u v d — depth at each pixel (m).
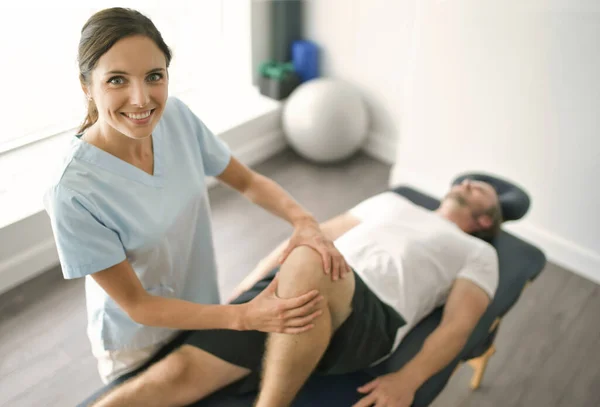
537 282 2.20
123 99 0.89
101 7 2.17
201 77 2.78
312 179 2.76
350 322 1.33
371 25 2.65
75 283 2.09
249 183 1.35
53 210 0.95
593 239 2.15
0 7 1.91
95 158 1.00
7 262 2.00
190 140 1.18
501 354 1.89
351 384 1.31
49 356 1.81
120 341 1.25
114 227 1.01
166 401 1.22
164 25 2.45
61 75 2.18
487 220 1.69
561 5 1.84
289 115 2.70
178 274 1.24
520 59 2.02
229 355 1.26
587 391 1.78
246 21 2.71
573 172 2.08
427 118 2.41
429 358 1.34
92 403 1.22
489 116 2.20
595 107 1.92
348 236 1.55
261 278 1.46
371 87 2.83
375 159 2.94
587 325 2.01
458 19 2.10
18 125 2.16
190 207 1.16
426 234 1.54
